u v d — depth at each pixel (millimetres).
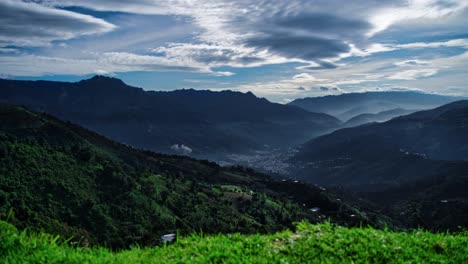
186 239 11398
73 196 148250
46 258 8883
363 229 12328
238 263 9141
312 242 10734
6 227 10305
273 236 11633
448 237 12375
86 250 10297
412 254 10461
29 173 151750
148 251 10656
